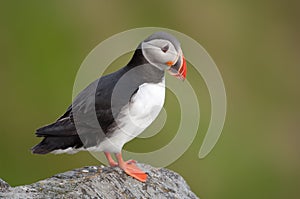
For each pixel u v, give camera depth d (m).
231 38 18.95
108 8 18.28
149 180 8.29
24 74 17.00
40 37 17.73
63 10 18.14
